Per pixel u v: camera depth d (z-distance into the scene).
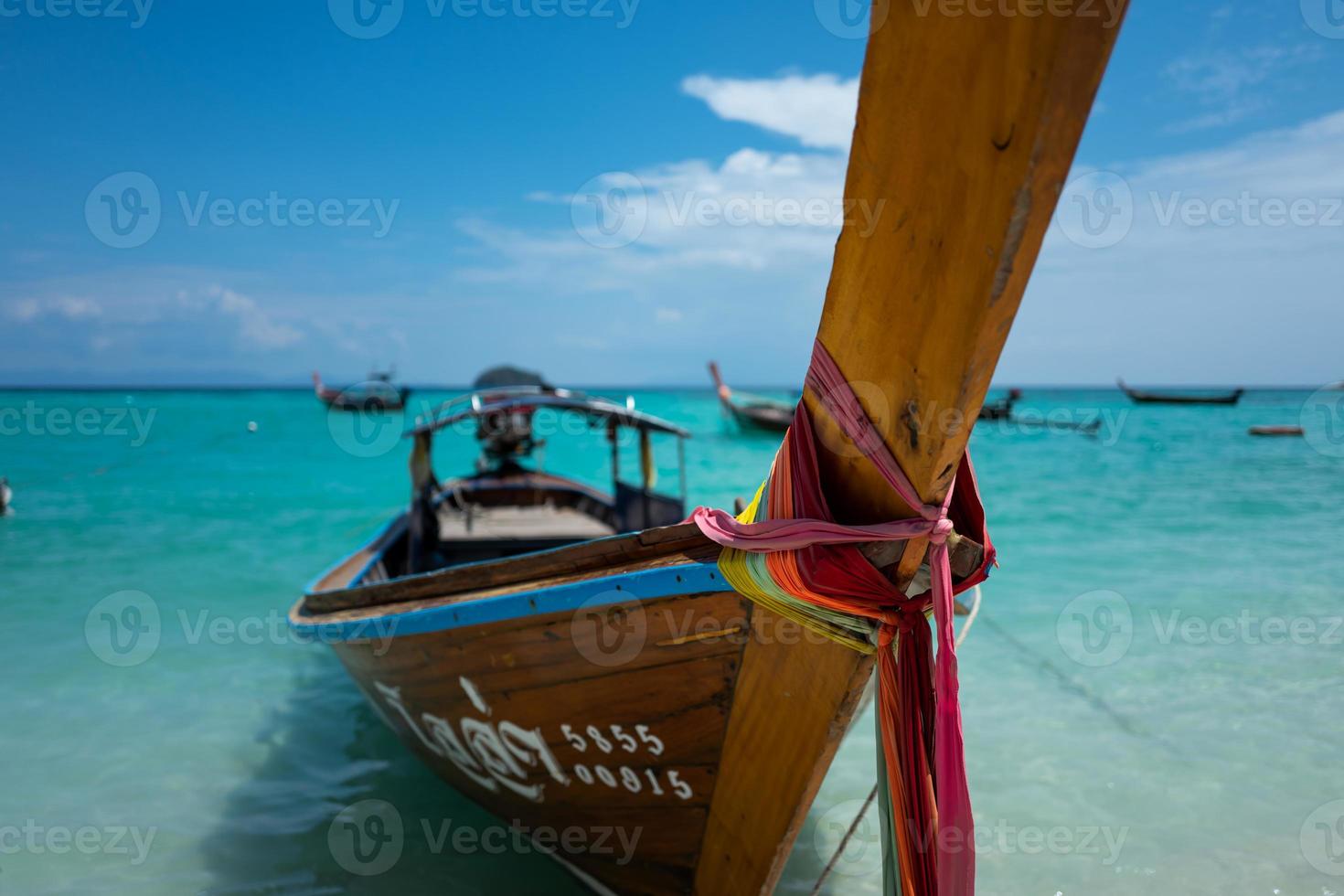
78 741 6.56
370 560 7.55
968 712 7.02
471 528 8.76
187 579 11.65
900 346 2.29
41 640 8.95
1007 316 2.04
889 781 2.76
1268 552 12.61
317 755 6.42
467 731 4.47
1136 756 6.19
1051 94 1.73
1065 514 16.19
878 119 2.16
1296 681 7.48
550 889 4.73
